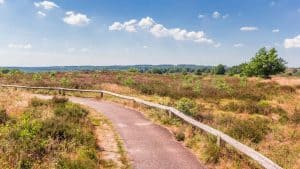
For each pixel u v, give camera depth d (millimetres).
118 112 21766
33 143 10664
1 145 10367
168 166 10453
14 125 13141
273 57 75938
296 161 11477
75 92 35969
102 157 11203
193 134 13969
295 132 16156
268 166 8359
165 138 14203
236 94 32844
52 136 12148
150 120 18672
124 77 56000
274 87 42125
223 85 39375
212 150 11039
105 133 15031
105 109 23203
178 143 13383
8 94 27344
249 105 24656
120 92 34000
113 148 12438
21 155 9383
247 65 79688
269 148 13180
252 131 14711
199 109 21547
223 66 128375
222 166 10172
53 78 52250
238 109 24094
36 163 9305
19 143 10547
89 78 53344
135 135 14711
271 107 24656
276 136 15102
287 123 19281
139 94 33438
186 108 19125
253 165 10047
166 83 45781
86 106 24609
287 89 40344
